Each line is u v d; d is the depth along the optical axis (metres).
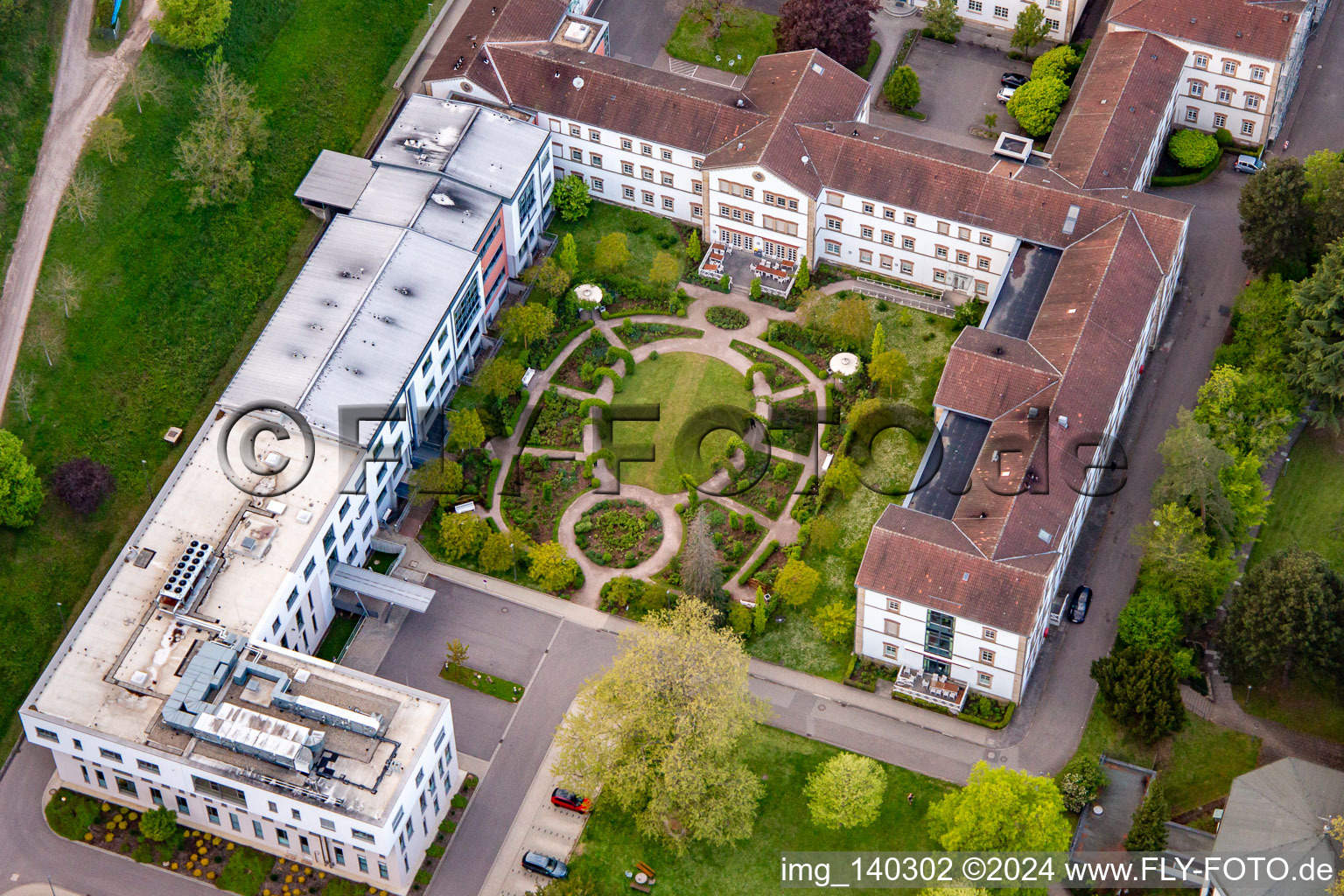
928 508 171.38
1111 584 178.62
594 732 154.88
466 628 175.88
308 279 186.62
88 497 175.12
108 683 155.88
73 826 159.25
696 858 158.38
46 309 185.00
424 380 185.12
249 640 158.25
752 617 172.88
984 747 166.50
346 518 173.25
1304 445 188.88
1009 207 195.38
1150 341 195.88
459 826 160.75
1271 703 168.62
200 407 188.25
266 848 158.25
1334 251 181.88
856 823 154.88
